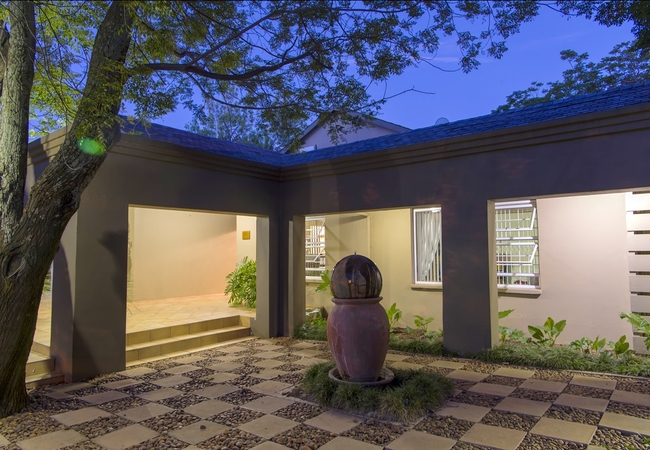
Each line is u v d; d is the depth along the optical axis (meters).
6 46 5.25
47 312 8.70
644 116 5.30
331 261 10.32
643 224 6.78
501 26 5.19
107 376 6.01
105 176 6.23
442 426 4.12
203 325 8.36
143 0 3.95
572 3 4.89
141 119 5.72
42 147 6.27
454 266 6.86
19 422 4.36
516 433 3.92
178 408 4.73
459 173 6.84
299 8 4.92
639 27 5.31
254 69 5.82
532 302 7.64
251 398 5.03
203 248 12.80
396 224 9.35
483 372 5.93
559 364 6.00
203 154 7.38
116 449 3.74
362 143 10.12
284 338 8.61
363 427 4.13
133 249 11.16
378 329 5.02
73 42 5.61
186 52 5.45
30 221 4.44
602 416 4.28
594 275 7.12
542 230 7.61
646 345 6.09
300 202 8.69
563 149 5.94
